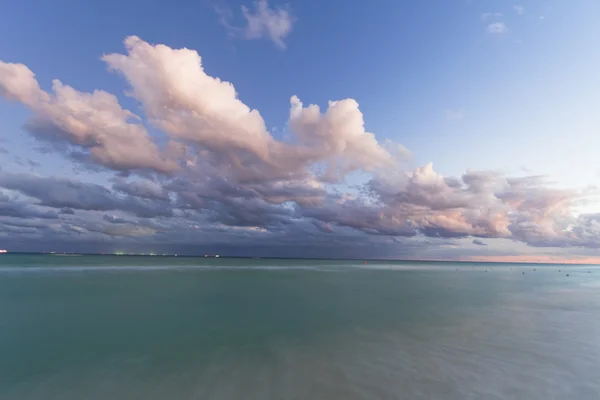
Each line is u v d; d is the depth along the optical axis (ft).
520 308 69.15
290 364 32.50
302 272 204.54
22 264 207.21
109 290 90.68
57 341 41.73
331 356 35.17
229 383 28.12
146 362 33.47
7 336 44.14
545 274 268.82
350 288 108.68
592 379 28.86
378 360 33.73
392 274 201.98
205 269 207.92
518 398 25.09
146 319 55.06
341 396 25.32
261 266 284.00
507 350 37.40
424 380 28.43
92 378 29.35
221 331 46.98
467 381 28.35
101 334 45.34
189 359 34.24
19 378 29.40
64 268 174.91
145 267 209.36
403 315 59.52
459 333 45.78
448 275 206.39
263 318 56.34
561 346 39.22
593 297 93.50
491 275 225.56
